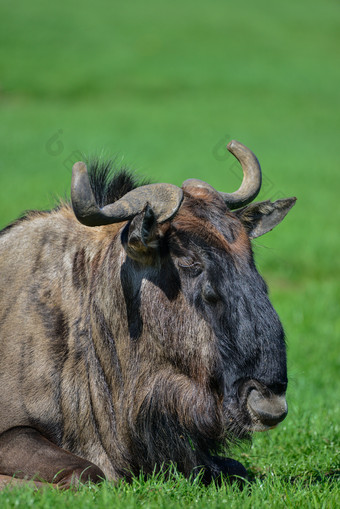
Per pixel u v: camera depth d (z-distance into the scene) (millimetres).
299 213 81875
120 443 19172
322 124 149000
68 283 20250
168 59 196750
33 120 135250
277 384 17156
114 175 21203
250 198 21000
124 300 18719
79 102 158375
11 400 19188
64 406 19375
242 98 169250
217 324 17297
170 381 18094
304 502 16562
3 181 85812
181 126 138375
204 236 17625
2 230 22141
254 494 17109
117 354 19141
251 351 17047
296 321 45500
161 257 17812
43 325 19766
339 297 53031
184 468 19016
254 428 17312
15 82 166500
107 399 19453
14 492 15961
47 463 18078
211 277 17344
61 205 22281
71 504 15164
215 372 17469
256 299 17281
